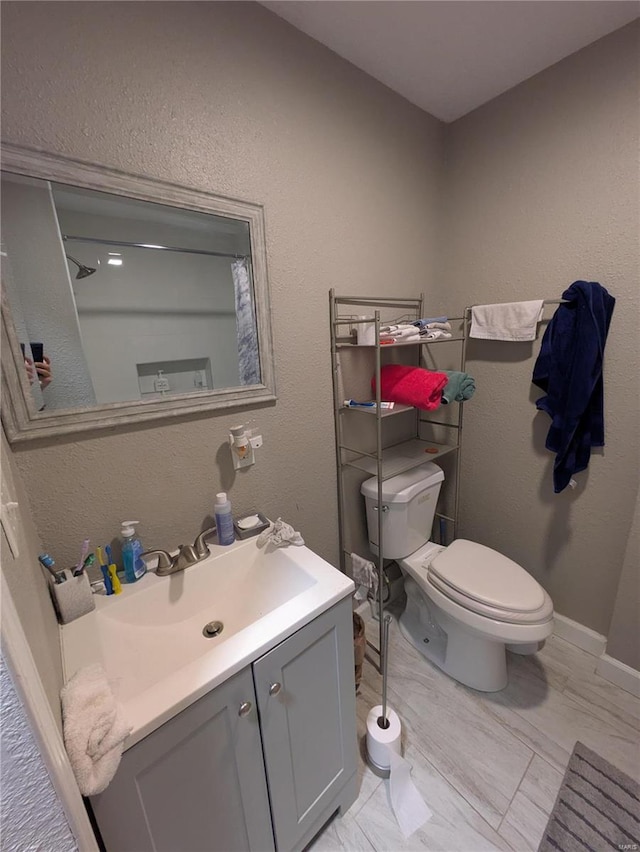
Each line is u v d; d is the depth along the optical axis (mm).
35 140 741
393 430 1757
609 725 1272
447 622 1427
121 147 840
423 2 1014
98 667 652
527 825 1016
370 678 1475
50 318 812
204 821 719
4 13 681
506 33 1131
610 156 1206
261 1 997
